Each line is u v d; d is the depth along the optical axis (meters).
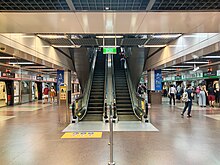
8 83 16.66
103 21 4.68
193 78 19.34
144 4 3.76
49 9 3.95
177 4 3.74
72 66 17.41
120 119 9.70
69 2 3.60
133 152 4.78
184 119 9.40
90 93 13.27
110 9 3.98
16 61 13.16
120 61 19.73
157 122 8.67
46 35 9.09
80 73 17.77
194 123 8.41
